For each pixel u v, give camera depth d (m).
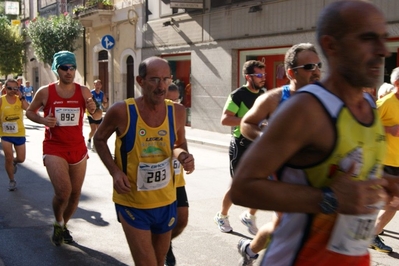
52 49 25.61
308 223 1.99
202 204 7.38
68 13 27.17
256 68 5.28
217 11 16.81
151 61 3.50
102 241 5.68
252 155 1.87
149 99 3.52
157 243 3.77
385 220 5.18
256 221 6.43
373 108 2.04
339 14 1.83
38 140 15.68
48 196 7.91
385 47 1.84
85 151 5.50
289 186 1.85
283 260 2.05
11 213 6.87
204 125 17.89
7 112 8.21
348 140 1.85
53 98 5.38
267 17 14.88
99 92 14.23
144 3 20.77
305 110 1.82
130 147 3.54
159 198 3.59
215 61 17.11
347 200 1.80
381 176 2.10
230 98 5.38
